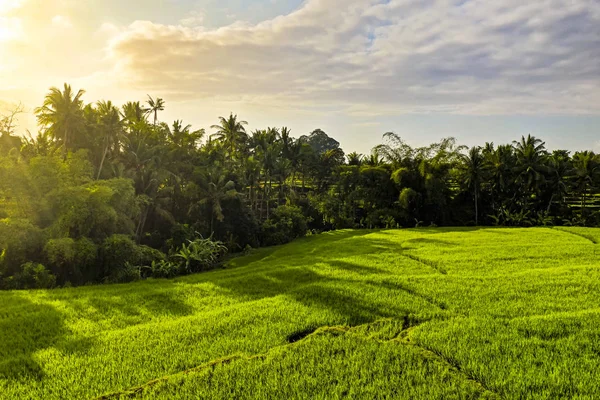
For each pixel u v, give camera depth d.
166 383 8.33
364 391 7.98
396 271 20.12
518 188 54.22
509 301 13.96
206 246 32.50
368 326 11.66
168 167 40.66
